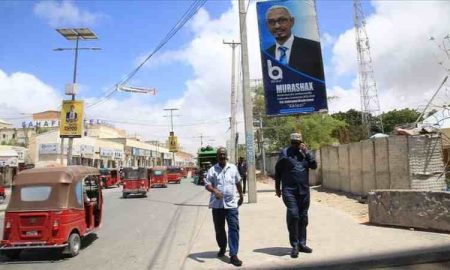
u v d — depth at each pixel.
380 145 17.25
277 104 22.50
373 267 7.75
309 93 22.36
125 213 20.88
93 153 71.00
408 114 78.50
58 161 61.19
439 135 15.23
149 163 116.56
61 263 10.38
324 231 11.19
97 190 13.58
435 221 10.27
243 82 21.81
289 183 8.79
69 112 50.97
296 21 22.59
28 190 10.96
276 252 9.28
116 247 12.09
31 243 10.61
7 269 10.02
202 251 10.08
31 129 89.12
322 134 52.81
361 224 11.98
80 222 11.59
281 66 22.53
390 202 11.27
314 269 7.77
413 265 7.77
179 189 42.59
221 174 8.84
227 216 8.72
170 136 119.19
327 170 26.55
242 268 8.15
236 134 60.34
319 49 22.42
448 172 15.01
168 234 13.98
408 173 15.04
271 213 16.16
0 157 50.16
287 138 54.47
